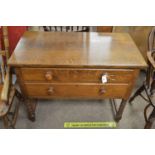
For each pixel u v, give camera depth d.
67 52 1.15
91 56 1.12
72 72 1.09
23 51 1.15
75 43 1.27
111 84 1.17
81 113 1.59
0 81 1.30
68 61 1.06
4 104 1.10
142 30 1.80
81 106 1.66
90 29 1.80
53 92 1.21
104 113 1.59
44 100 1.71
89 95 1.25
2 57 1.28
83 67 1.05
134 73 1.11
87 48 1.21
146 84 1.34
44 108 1.63
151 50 1.27
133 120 1.53
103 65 1.04
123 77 1.13
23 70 1.08
